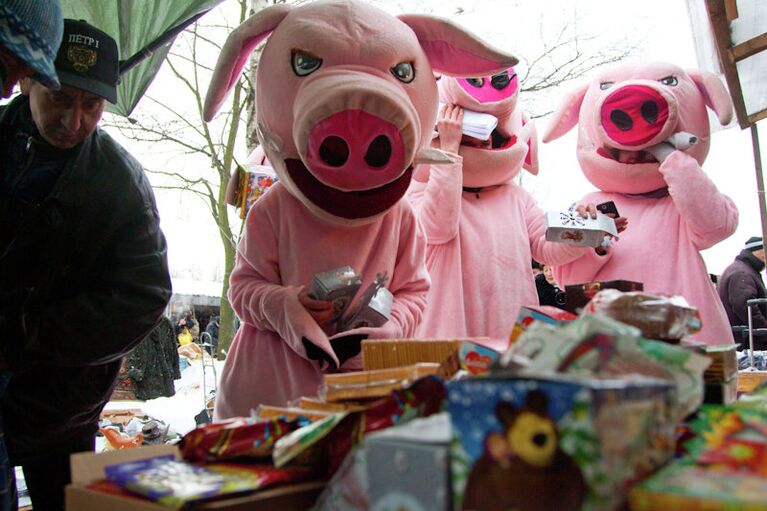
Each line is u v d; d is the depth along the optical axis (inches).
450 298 153.4
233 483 49.7
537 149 178.2
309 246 107.7
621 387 35.4
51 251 101.5
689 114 166.4
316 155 95.1
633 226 166.9
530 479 34.3
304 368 105.2
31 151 102.4
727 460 41.1
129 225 106.4
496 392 35.7
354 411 52.1
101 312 100.8
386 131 93.4
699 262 160.4
